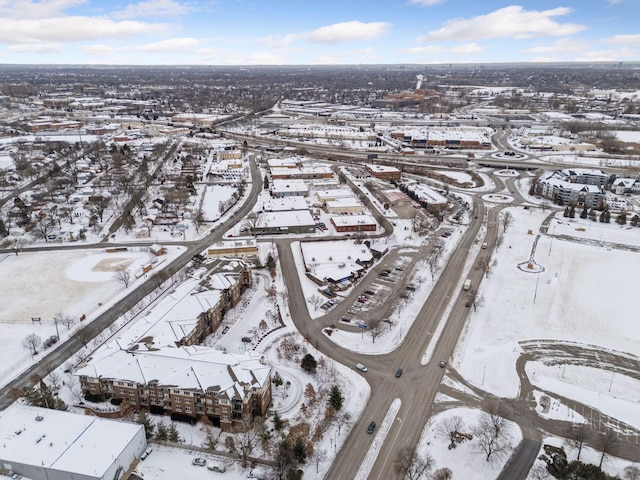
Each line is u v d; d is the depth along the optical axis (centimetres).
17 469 8581
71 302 15775
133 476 9000
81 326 14312
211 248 18738
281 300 15912
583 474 8644
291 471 8912
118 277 16975
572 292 16638
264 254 19800
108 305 15588
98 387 10856
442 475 8944
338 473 9238
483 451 9744
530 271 18275
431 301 15988
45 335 13862
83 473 8312
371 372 12312
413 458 9525
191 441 9975
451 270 18350
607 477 8619
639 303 15875
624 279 17638
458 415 10794
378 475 9206
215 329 14175
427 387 11794
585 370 12462
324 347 13388
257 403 10469
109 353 11388
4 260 19088
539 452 9794
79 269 18300
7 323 14488
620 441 10094
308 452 9500
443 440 10050
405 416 10775
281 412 10788
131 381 10562
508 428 10400
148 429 10025
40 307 15450
